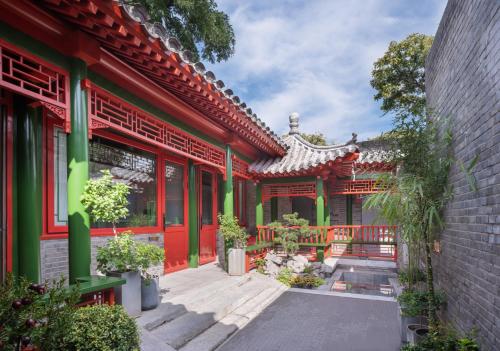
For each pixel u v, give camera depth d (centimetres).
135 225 626
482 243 295
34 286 235
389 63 1313
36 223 403
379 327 491
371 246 1205
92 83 421
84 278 356
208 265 837
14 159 397
